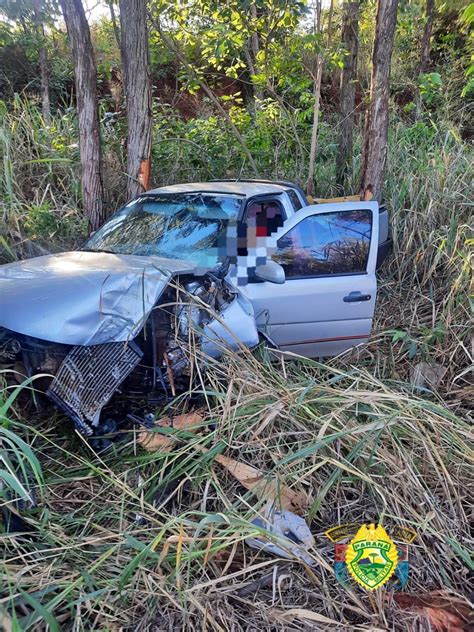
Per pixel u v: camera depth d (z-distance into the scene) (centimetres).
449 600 259
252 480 304
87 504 300
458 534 300
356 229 462
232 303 387
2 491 261
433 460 326
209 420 334
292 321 437
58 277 352
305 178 822
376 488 302
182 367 354
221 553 276
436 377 457
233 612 243
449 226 605
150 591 243
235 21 736
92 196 632
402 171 724
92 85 612
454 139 782
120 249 446
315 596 254
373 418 352
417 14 1179
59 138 724
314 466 300
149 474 319
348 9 814
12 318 323
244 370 359
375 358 488
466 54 1132
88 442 333
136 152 637
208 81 1078
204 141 821
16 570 246
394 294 606
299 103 928
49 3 845
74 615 232
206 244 425
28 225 583
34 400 318
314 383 356
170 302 368
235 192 464
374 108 650
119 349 327
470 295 504
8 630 205
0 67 953
